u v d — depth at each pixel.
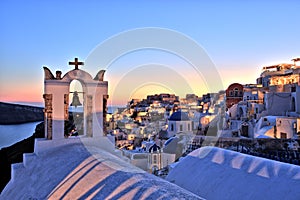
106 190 4.06
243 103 29.58
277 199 3.52
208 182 4.90
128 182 4.11
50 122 7.23
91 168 5.14
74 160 5.84
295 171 3.79
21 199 5.39
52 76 7.30
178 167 6.11
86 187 4.43
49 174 5.64
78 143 7.24
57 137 7.23
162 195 3.39
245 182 4.21
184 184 5.43
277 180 3.82
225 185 4.48
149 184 3.88
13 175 6.75
